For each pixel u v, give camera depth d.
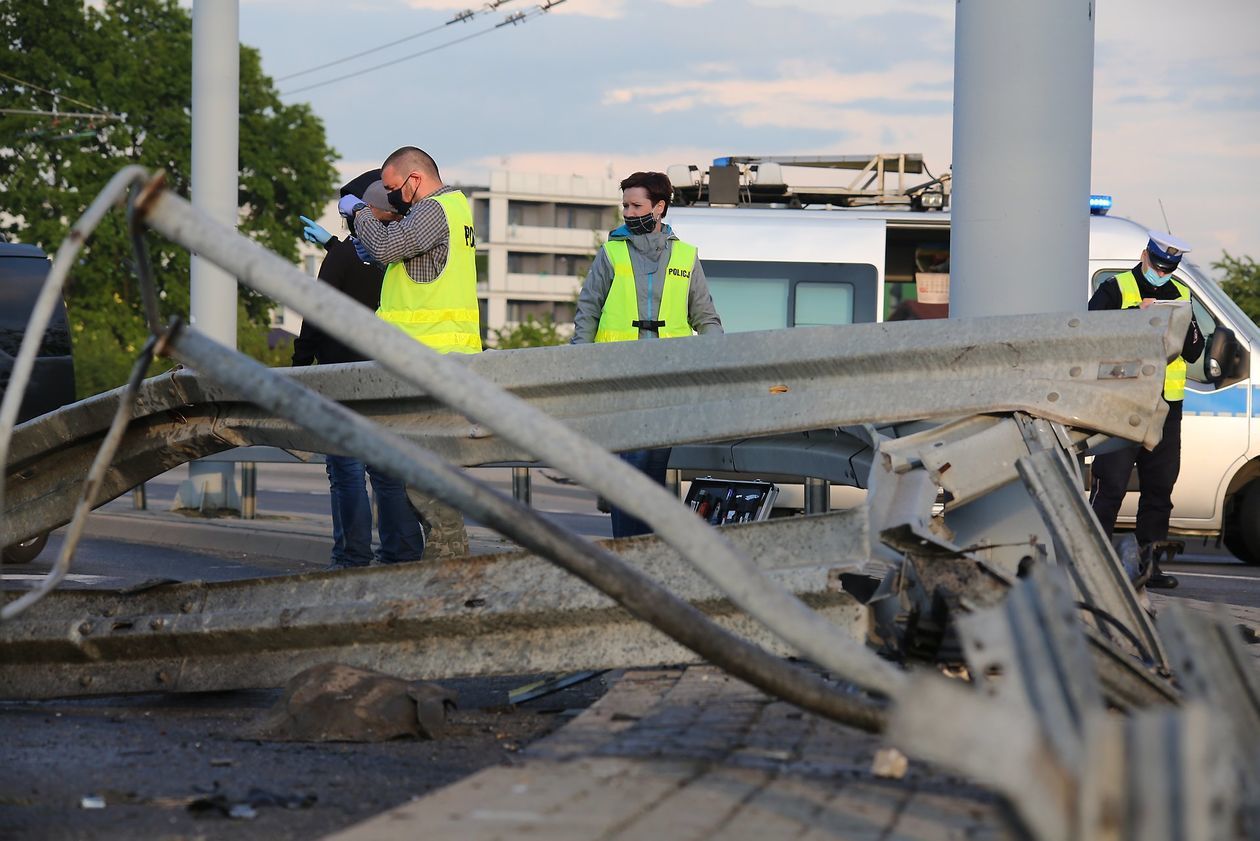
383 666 5.82
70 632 6.22
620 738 4.77
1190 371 14.10
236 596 6.15
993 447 5.68
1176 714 2.61
